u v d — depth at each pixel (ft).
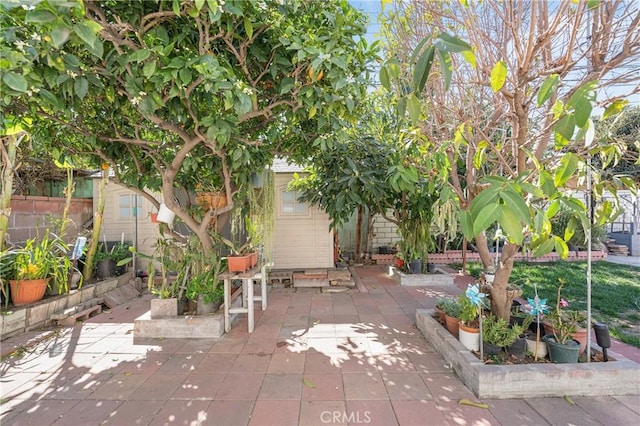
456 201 9.52
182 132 9.96
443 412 6.91
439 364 9.05
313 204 19.67
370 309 14.10
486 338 8.37
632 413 6.79
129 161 12.30
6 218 12.80
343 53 8.54
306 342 10.62
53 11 5.08
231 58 9.77
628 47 6.71
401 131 11.94
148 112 8.29
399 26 9.23
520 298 15.08
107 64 7.73
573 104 4.48
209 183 13.39
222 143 8.61
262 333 11.44
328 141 11.18
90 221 19.76
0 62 5.37
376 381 8.18
